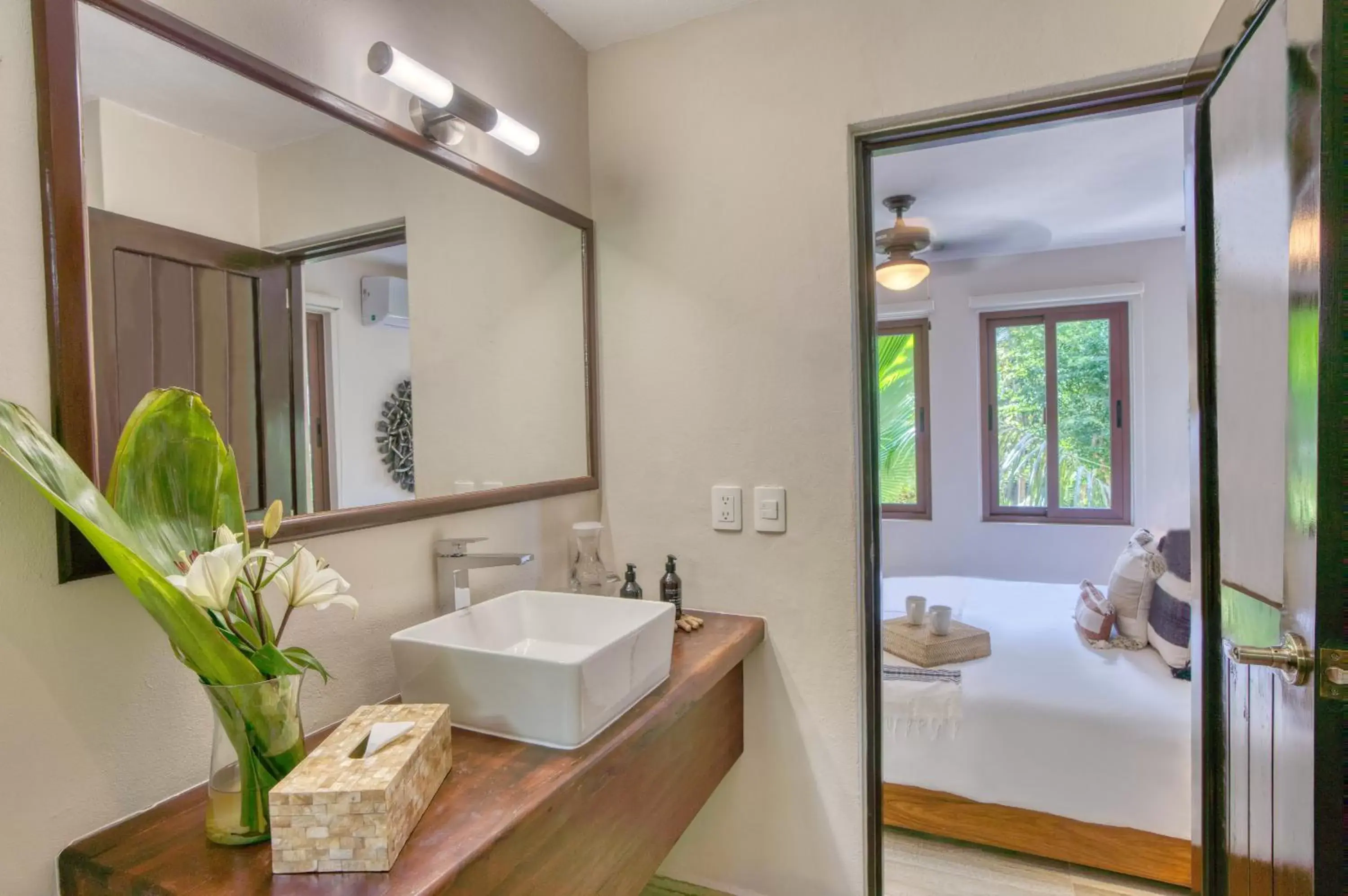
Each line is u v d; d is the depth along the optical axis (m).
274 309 1.06
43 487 0.68
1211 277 1.25
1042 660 2.22
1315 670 0.79
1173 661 2.09
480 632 1.33
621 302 1.84
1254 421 1.04
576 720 0.99
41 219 0.78
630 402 1.84
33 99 0.78
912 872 1.94
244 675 0.78
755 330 1.69
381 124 1.24
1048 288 3.87
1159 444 3.69
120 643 0.85
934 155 2.41
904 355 4.23
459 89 1.27
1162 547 2.69
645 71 1.79
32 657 0.77
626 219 1.83
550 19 1.71
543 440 1.67
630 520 1.85
